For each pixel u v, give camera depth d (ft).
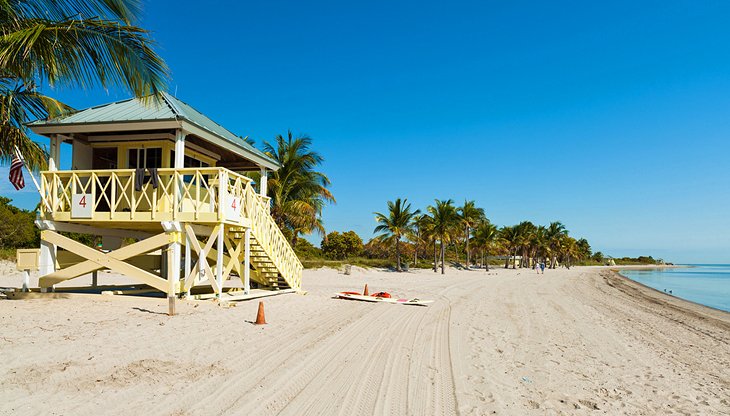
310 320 35.94
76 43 29.01
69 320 29.94
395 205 157.38
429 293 70.74
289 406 16.49
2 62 27.68
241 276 54.13
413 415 16.46
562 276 182.91
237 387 18.20
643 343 38.14
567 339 36.68
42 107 43.34
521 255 309.63
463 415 16.92
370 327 34.42
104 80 30.89
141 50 30.68
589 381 24.18
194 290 54.54
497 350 29.84
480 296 70.44
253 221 47.29
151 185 43.42
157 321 30.78
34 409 14.76
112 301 39.93
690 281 208.54
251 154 50.88
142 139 45.03
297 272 59.31
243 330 29.81
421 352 26.96
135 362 20.72
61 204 42.34
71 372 18.78
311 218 90.84
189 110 49.67
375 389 19.12
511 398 19.63
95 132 43.73
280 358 23.22
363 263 167.22
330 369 21.77
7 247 100.94
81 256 42.22
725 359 34.19
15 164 40.78
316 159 94.68
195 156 50.49
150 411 15.14
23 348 22.12
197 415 15.03
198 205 40.65
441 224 166.20
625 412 19.56
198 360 21.83
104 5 28.71
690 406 21.33
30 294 41.45
